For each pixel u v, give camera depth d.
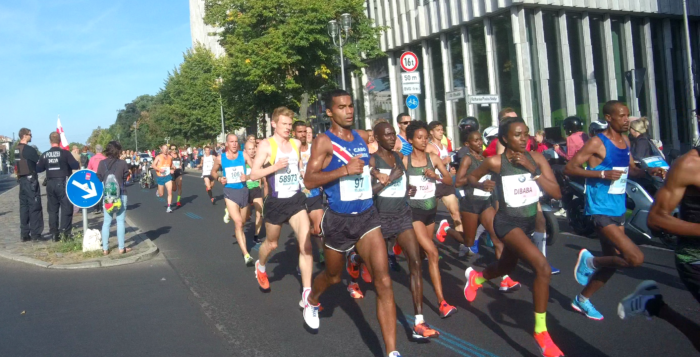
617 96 25.19
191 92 50.69
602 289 6.21
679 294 5.89
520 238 4.55
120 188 9.16
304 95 28.45
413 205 6.24
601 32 24.69
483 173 4.86
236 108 32.50
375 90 31.67
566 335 4.88
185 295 6.78
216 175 10.44
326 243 4.55
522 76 21.86
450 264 7.78
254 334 5.29
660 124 26.95
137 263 8.77
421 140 6.18
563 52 23.02
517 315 5.48
